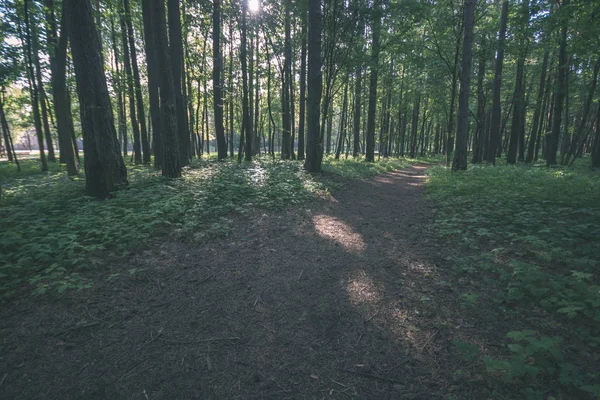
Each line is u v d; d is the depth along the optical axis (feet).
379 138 111.45
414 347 10.16
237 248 18.79
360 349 10.18
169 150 36.01
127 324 11.29
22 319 11.16
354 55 55.01
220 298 13.30
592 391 7.20
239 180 36.70
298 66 82.94
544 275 12.62
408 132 154.71
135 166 56.29
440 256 17.51
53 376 8.78
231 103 86.38
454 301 12.71
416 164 101.76
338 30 52.90
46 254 15.35
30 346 9.88
